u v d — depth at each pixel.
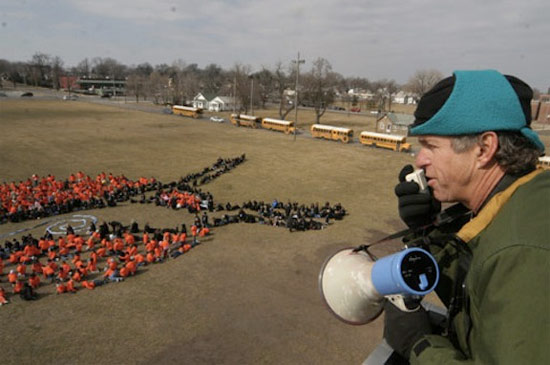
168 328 14.23
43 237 21.78
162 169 40.06
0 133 55.19
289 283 17.77
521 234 1.07
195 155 47.22
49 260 19.31
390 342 1.70
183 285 17.36
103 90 153.62
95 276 17.97
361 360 12.82
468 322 1.34
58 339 13.42
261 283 17.70
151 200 29.25
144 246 21.48
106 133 60.50
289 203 27.81
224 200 30.48
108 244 20.52
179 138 59.09
